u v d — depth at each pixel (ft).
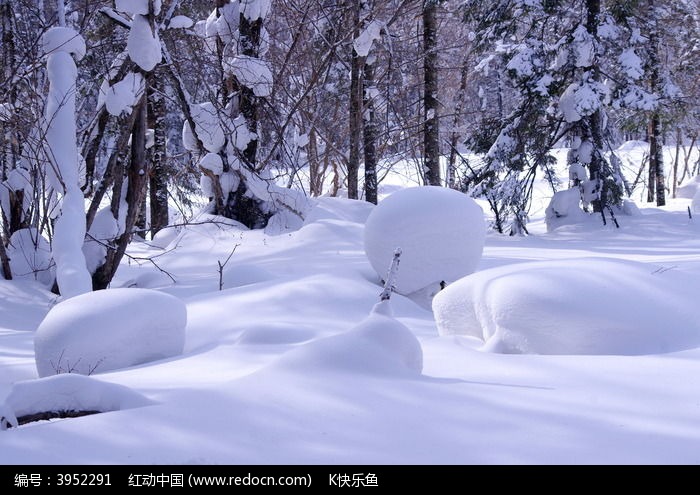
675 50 76.18
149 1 38.83
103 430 10.01
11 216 45.85
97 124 46.39
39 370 21.47
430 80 70.64
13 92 43.32
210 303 31.32
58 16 39.68
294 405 10.83
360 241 52.21
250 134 59.21
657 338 16.39
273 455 9.00
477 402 11.09
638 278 17.99
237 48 57.77
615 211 66.49
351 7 63.82
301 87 73.00
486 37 65.57
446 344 19.04
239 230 59.47
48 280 42.96
